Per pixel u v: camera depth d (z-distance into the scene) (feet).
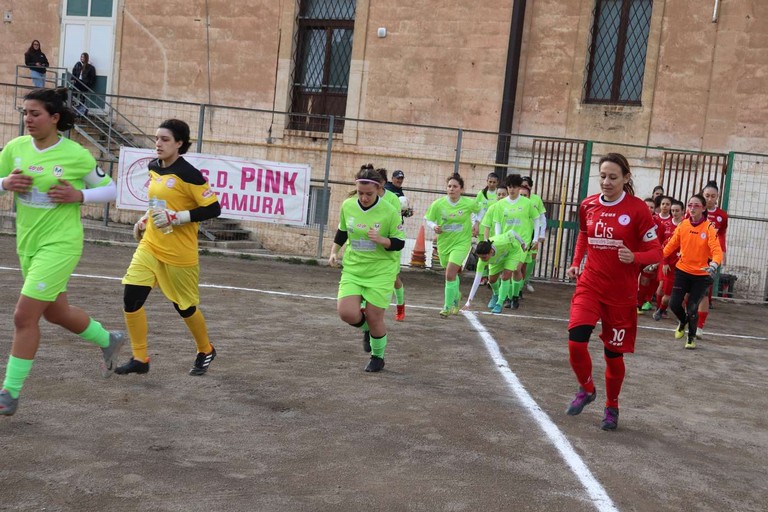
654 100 59.52
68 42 71.51
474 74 62.54
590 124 60.70
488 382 23.77
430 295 44.70
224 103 68.18
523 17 61.57
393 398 20.99
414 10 63.72
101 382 20.30
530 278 52.47
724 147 58.39
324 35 67.10
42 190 16.80
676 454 18.24
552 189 60.70
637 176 59.93
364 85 65.00
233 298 36.50
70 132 66.80
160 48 69.31
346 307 23.57
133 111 69.62
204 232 60.39
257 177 53.21
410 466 15.89
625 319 19.57
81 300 32.12
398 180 43.34
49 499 13.15
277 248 63.10
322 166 65.98
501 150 61.98
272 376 22.38
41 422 16.89
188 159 52.54
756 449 19.30
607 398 19.93
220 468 15.08
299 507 13.53
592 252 19.79
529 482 15.46
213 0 68.03
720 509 15.06
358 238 23.66
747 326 43.32
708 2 58.23
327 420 18.60
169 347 24.90
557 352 29.84
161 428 17.15
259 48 67.36
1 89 71.97
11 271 38.68
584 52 60.49
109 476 14.29
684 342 35.19
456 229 36.50
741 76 57.88
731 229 57.88
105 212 59.93
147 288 20.43
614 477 16.19
